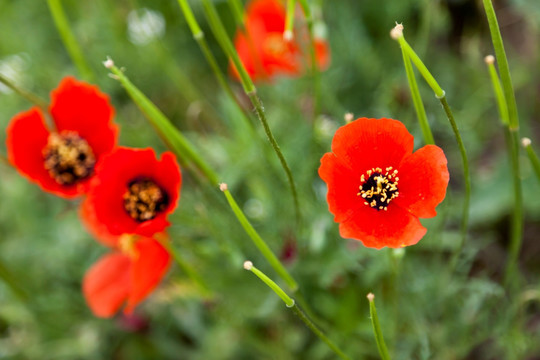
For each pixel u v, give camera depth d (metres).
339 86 0.58
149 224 0.40
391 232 0.38
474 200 0.55
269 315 0.50
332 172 0.37
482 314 0.48
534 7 0.54
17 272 0.56
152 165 0.41
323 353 0.49
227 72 0.64
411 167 0.38
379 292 0.49
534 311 0.53
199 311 0.54
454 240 0.51
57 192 0.44
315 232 0.48
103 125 0.45
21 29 0.63
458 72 0.58
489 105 0.57
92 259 0.56
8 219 0.59
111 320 0.55
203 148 0.53
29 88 0.60
